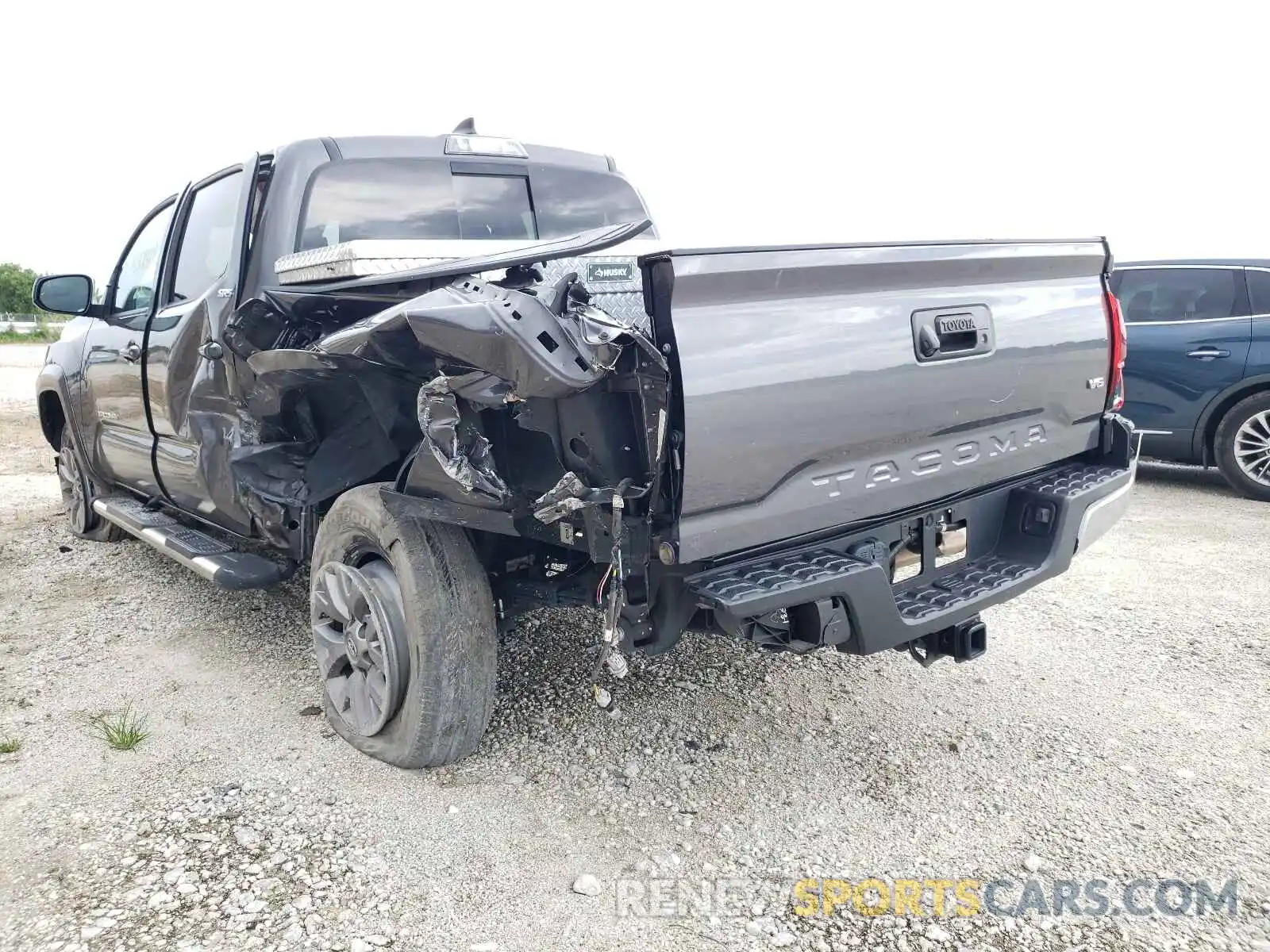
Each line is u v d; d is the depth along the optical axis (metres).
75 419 5.68
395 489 2.99
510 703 3.57
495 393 2.47
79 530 6.07
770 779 3.02
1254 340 6.83
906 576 2.97
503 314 2.28
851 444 2.64
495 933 2.30
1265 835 2.69
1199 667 3.88
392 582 3.03
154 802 2.87
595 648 4.09
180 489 4.53
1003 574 3.08
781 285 2.48
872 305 2.68
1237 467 7.09
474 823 2.77
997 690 3.68
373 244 2.80
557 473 2.70
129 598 4.90
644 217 4.85
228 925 2.31
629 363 2.31
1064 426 3.39
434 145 4.19
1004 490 3.28
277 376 3.22
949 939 2.28
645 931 2.31
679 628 2.59
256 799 2.89
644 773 3.06
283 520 3.76
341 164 3.90
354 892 2.45
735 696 3.63
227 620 4.54
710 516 2.39
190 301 4.17
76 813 2.81
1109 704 3.55
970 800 2.90
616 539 2.38
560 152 4.64
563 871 2.54
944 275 2.88
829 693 3.66
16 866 2.54
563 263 3.16
